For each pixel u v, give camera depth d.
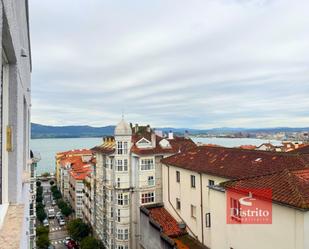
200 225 26.78
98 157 45.34
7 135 4.28
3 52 3.87
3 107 4.18
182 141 42.69
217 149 29.92
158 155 36.81
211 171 25.12
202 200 26.59
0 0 2.58
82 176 71.75
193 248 25.05
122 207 36.44
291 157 21.22
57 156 124.31
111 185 38.88
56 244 61.22
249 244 15.79
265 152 24.28
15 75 4.34
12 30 3.60
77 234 55.03
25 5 7.79
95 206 49.50
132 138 39.81
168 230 28.66
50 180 136.38
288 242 13.68
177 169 30.95
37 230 56.28
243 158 25.09
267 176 16.98
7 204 4.11
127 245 36.38
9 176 4.24
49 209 88.62
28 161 11.50
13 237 2.74
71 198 82.50
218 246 18.33
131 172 37.00
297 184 14.84
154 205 33.31
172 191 31.86
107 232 41.00
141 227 32.31
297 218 13.27
